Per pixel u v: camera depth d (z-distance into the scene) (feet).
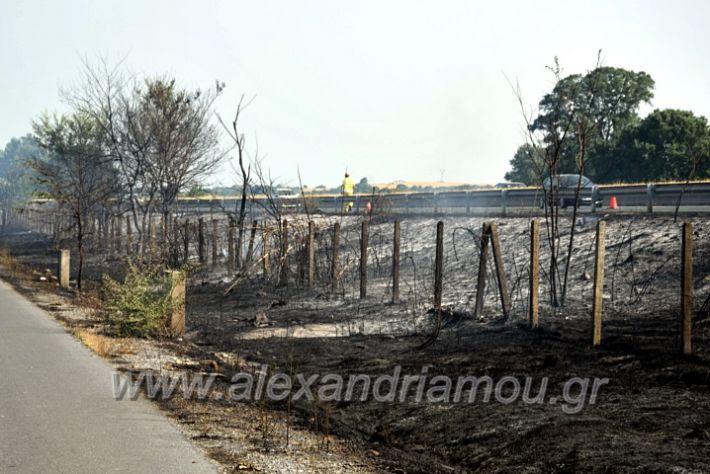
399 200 132.87
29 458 23.76
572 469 25.14
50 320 55.06
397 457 27.48
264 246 87.71
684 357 37.47
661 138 181.88
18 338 46.65
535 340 45.55
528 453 27.32
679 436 27.27
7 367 37.76
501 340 47.14
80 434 26.55
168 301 51.90
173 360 42.73
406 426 32.22
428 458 28.12
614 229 73.31
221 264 100.78
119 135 113.91
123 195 124.88
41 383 34.40
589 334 45.55
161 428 27.84
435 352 45.93
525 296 60.75
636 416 29.86
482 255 54.65
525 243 76.13
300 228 87.40
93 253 128.36
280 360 46.62
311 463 25.14
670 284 57.21
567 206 103.04
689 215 74.49
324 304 68.74
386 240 94.53
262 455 25.34
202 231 100.83
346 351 48.83
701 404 30.71
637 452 25.76
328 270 79.36
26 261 128.67
